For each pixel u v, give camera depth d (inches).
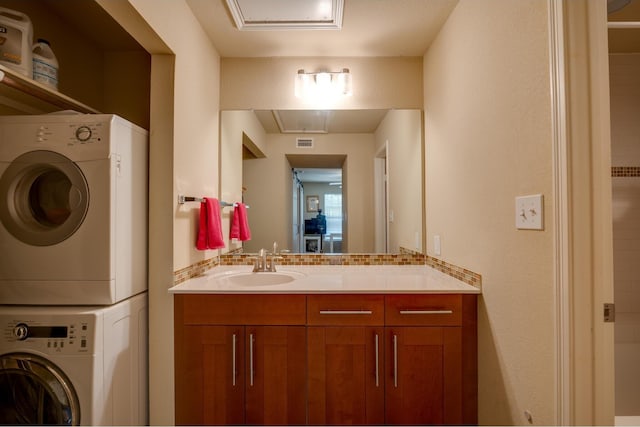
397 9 63.3
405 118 82.1
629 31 71.9
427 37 73.3
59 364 44.9
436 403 56.7
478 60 53.8
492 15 49.5
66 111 52.4
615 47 78.3
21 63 47.0
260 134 84.7
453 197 64.2
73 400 44.8
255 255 83.2
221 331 57.4
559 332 36.3
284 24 68.2
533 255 40.8
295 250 85.6
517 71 43.5
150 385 57.7
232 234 82.6
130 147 53.3
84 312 46.2
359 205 86.0
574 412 35.0
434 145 74.5
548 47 37.7
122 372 51.3
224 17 66.2
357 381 57.3
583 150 35.5
